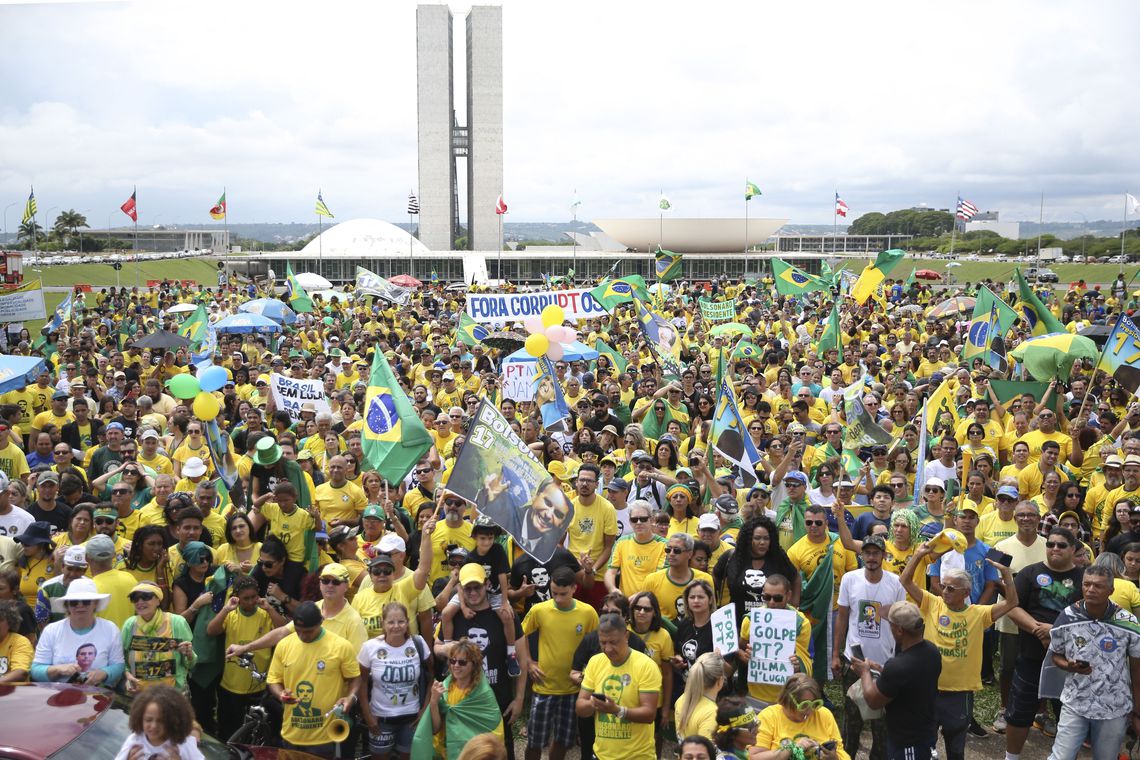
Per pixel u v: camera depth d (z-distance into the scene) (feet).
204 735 24.97
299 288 138.10
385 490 38.91
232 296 174.60
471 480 30.45
